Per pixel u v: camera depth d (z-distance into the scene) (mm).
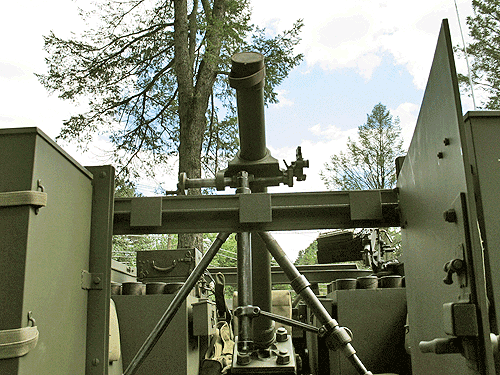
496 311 1963
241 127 3660
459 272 1789
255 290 4008
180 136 14062
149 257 5508
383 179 27172
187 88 14180
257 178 3879
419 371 2678
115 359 4043
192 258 5469
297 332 5457
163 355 4293
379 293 4684
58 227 2523
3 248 2201
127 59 15602
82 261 2816
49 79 15219
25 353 2139
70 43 15133
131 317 4379
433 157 2164
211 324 4680
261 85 3379
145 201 3340
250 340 3545
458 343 1814
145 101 16062
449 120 1862
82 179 2881
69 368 2586
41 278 2320
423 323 2506
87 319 2846
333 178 27500
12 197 2236
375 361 4535
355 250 6414
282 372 3643
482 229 2092
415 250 2650
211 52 14000
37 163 2328
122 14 15258
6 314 2139
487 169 2158
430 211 2256
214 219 3418
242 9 14914
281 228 3400
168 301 4410
